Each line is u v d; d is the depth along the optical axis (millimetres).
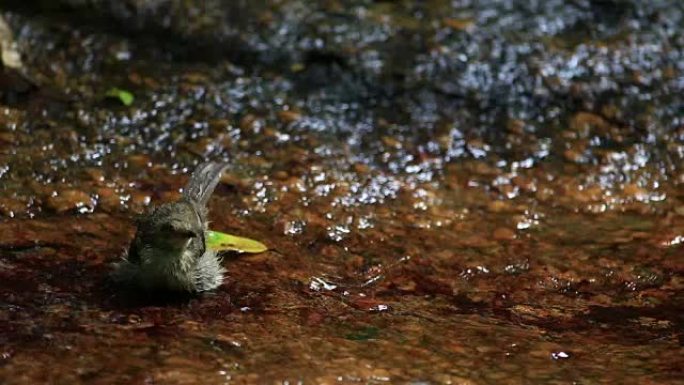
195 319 8828
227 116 13484
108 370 7781
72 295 9133
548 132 13766
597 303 9906
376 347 8508
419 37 15234
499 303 9789
